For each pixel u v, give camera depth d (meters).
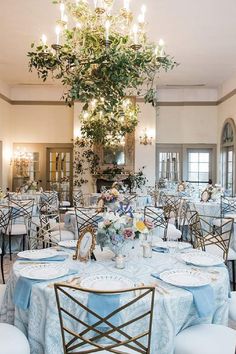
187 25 6.00
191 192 8.27
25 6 5.41
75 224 4.62
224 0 5.18
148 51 3.33
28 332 1.90
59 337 1.79
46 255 2.49
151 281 2.00
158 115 10.23
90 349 1.62
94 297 1.74
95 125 6.08
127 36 3.35
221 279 2.06
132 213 2.46
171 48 7.02
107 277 1.99
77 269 2.22
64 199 10.48
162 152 10.24
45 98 10.38
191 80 9.29
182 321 1.84
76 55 3.26
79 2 3.45
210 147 10.16
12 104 10.35
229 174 9.41
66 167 10.55
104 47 3.24
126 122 6.12
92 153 9.73
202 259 2.42
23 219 5.58
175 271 2.13
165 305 1.76
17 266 2.26
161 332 1.77
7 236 5.58
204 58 7.61
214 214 5.98
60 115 10.38
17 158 10.34
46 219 4.37
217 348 1.73
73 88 3.10
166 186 9.43
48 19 5.82
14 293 2.01
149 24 5.93
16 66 8.31
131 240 2.33
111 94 3.17
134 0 5.16
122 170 9.72
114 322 1.70
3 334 1.87
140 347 1.63
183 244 2.96
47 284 1.92
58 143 10.37
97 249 2.74
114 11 5.36
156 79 9.16
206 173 10.31
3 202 6.32
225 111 9.45
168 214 4.88
